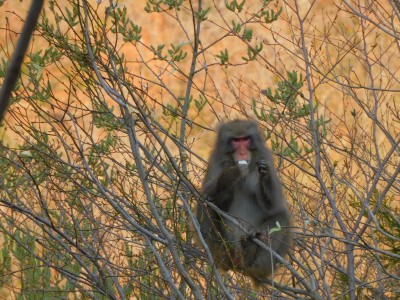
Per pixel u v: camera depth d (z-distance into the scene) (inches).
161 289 511.2
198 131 959.6
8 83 171.6
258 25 1123.9
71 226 561.0
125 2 1283.2
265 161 525.7
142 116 458.9
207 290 456.1
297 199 569.3
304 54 577.0
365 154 705.0
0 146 493.0
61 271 514.3
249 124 550.6
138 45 1211.2
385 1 969.5
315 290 471.2
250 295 513.0
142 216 482.3
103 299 553.6
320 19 1076.5
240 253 502.0
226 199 547.8
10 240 632.4
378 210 587.8
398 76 960.9
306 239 580.4
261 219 557.0
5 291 673.0
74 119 478.3
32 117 855.7
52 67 1078.4
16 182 597.6
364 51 632.4
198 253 522.3
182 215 575.2
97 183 447.2
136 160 425.1
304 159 554.9
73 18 524.1
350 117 927.7
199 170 683.4
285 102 598.5
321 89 964.0
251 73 1067.9
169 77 1124.5
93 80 456.1
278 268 573.6
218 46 1170.0
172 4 626.2
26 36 172.9
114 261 617.3
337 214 522.3
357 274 601.0
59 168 532.7
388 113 852.0
